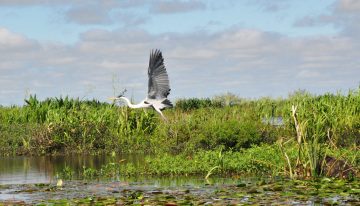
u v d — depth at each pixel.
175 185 14.07
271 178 14.94
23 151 21.62
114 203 11.35
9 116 27.38
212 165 16.34
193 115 25.55
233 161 16.23
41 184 14.22
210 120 24.08
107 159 19.91
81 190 13.43
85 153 21.69
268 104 32.38
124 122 24.14
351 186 12.93
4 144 22.39
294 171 14.91
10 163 18.95
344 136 20.86
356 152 16.56
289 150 16.86
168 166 16.28
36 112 27.03
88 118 24.41
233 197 12.02
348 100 23.59
